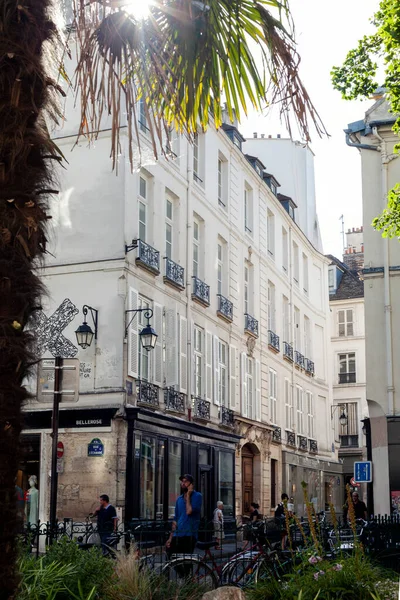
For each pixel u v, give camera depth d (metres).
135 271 23.16
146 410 22.23
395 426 20.03
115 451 21.55
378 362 20.50
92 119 5.33
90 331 21.70
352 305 53.22
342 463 47.28
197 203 28.39
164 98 5.38
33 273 4.35
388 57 15.29
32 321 4.31
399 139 21.25
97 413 21.78
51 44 4.61
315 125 5.48
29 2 4.38
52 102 4.57
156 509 23.08
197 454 26.55
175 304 25.83
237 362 31.70
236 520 29.22
